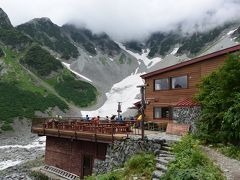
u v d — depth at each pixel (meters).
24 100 117.44
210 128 20.56
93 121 32.28
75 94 157.38
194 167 12.72
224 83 19.64
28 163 40.56
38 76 167.00
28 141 78.00
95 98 163.00
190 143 17.64
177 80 33.00
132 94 177.62
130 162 17.22
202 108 23.16
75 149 31.27
